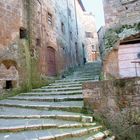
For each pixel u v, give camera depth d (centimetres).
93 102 571
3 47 852
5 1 891
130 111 535
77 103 664
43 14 1202
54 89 922
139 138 518
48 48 1235
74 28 1991
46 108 645
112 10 857
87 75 1247
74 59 1831
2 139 399
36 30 1098
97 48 2756
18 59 922
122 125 537
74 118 530
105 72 830
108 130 518
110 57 836
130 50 839
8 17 898
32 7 1077
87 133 460
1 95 815
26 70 963
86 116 534
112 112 550
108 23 862
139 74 813
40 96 836
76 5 2211
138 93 530
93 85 576
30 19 1048
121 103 546
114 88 555
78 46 2097
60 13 1530
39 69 1084
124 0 825
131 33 780
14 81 888
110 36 848
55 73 1286
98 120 543
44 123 494
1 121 527
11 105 711
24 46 972
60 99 734
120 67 837
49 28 1270
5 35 870
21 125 476
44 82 1109
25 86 944
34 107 666
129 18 807
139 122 521
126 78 546
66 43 1608
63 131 450
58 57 1364
